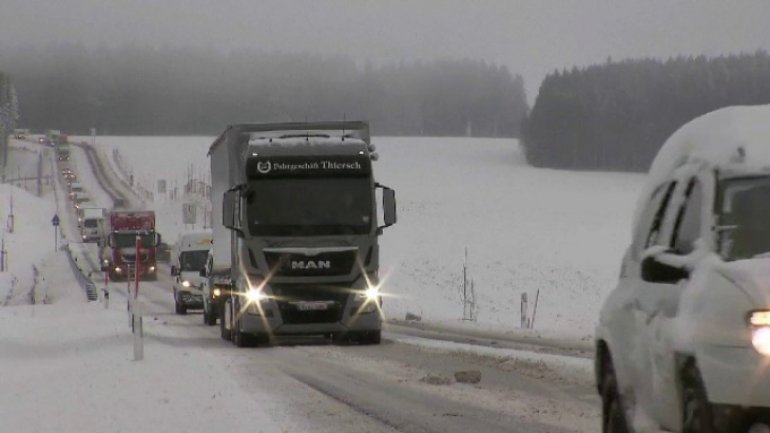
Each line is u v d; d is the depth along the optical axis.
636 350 13.05
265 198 40.81
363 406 22.23
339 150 41.50
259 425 19.80
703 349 10.74
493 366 30.28
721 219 11.79
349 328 40.75
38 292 125.19
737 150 12.09
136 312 35.72
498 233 139.50
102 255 148.75
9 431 20.53
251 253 40.50
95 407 23.56
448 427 19.11
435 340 43.91
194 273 80.88
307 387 26.09
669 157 13.89
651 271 12.31
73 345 51.53
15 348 49.75
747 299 10.53
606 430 14.83
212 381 27.78
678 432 11.54
